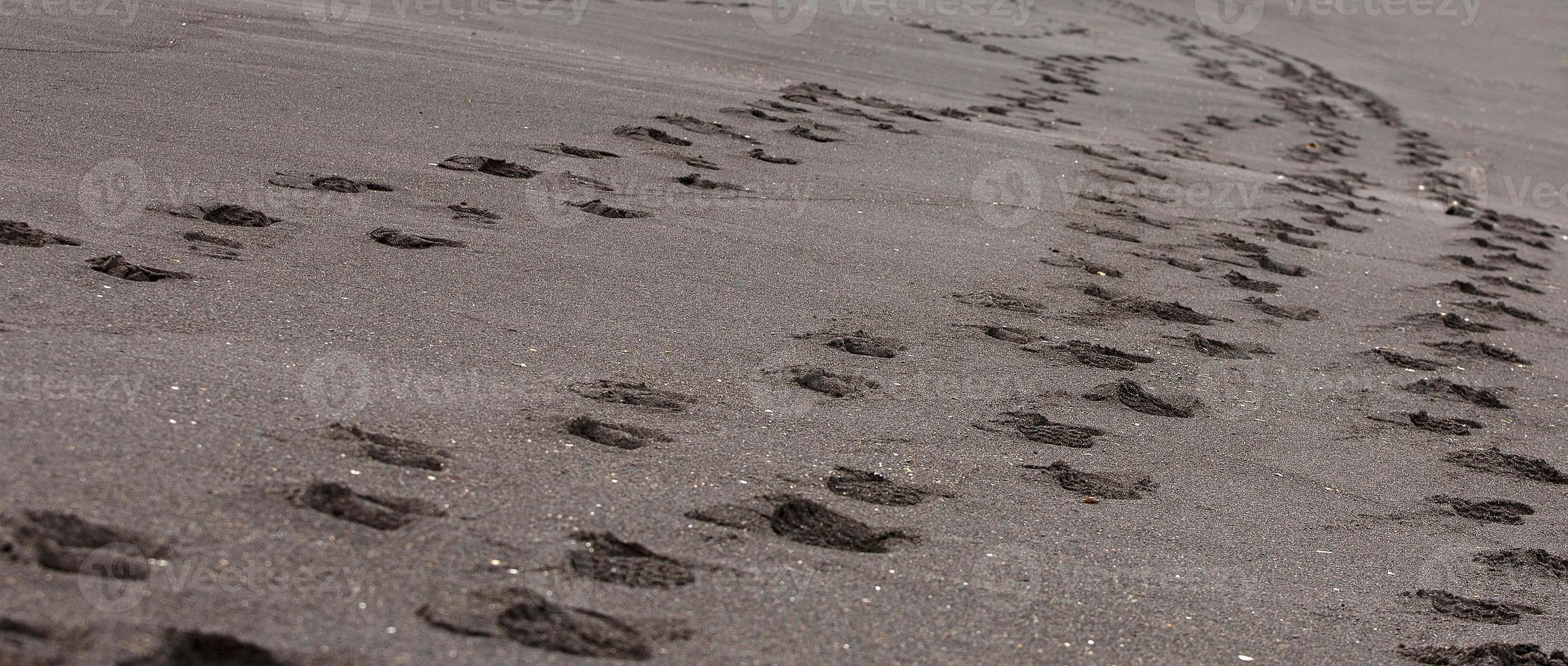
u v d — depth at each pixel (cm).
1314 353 730
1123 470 519
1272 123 1670
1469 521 538
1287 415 627
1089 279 793
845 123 1150
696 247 718
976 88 1529
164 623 278
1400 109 1983
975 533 430
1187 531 471
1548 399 721
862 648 338
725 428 480
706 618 336
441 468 392
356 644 288
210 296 515
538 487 394
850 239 791
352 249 614
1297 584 448
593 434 446
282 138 796
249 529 328
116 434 364
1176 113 1623
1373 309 846
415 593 316
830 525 411
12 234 543
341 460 382
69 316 463
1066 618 384
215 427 385
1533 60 2670
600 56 1287
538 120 955
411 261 613
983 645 356
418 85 1004
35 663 253
